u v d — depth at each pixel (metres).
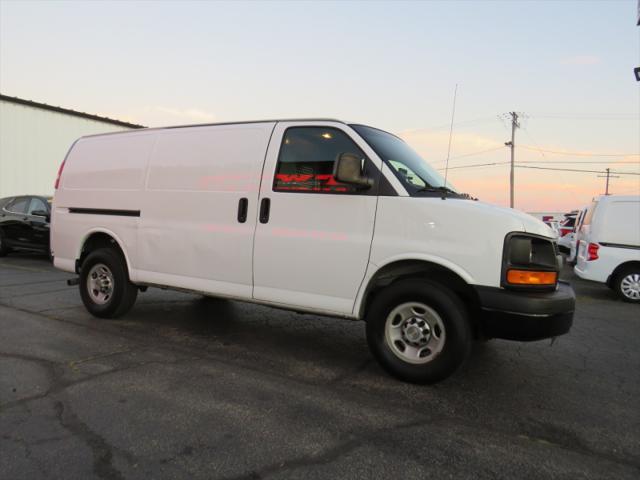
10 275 8.83
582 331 5.92
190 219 4.75
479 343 5.06
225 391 3.55
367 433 2.95
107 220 5.39
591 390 3.82
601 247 8.44
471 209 3.57
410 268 3.78
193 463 2.57
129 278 5.25
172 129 5.09
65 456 2.60
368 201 3.87
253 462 2.59
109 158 5.48
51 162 17.72
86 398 3.36
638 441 2.95
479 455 2.72
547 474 2.55
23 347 4.48
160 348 4.57
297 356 4.46
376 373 4.04
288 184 4.22
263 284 4.32
